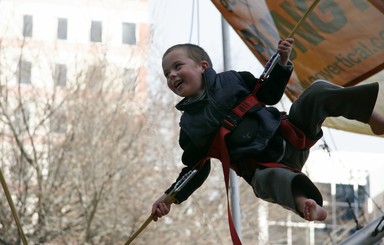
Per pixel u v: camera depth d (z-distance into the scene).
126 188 46.41
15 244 43.53
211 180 50.38
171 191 11.95
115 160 46.69
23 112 45.81
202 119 11.42
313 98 11.23
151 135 50.34
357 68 16.48
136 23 69.19
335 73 16.72
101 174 45.69
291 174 10.89
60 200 44.44
